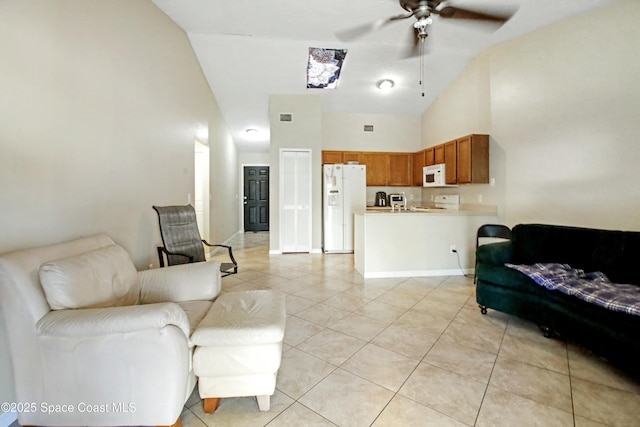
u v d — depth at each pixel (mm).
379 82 4922
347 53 4113
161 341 1234
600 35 2568
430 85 5012
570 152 2840
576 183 2793
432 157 5242
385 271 3836
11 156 1496
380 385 1661
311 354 1990
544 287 2174
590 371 1782
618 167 2465
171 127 3352
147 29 2824
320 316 2619
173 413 1262
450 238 3898
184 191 3730
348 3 2977
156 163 3010
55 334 1229
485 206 4070
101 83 2178
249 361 1422
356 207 5508
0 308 1355
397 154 6051
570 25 2812
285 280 3738
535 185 3230
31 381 1277
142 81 2736
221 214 6121
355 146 6043
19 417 1301
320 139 5395
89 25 2055
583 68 2707
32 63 1609
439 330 2346
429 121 5758
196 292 1981
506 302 2447
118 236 2389
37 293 1298
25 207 1573
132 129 2582
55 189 1768
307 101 5344
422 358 1937
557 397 1552
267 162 8789
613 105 2488
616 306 1689
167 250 2666
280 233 5406
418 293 3219
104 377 1251
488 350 2037
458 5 2807
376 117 6082
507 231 3314
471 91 4359
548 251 2547
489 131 3967
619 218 2465
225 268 3117
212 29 3533
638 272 2049
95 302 1470
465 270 3928
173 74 3381
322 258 5074
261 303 1773
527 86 3293
